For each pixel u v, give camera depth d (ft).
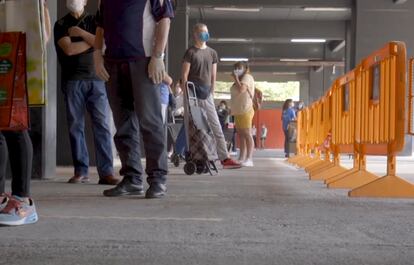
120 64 14.34
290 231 9.80
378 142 16.20
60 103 28.94
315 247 8.49
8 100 9.91
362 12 57.98
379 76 16.17
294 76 137.18
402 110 14.82
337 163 22.38
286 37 82.12
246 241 8.87
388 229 10.09
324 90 118.52
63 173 23.81
